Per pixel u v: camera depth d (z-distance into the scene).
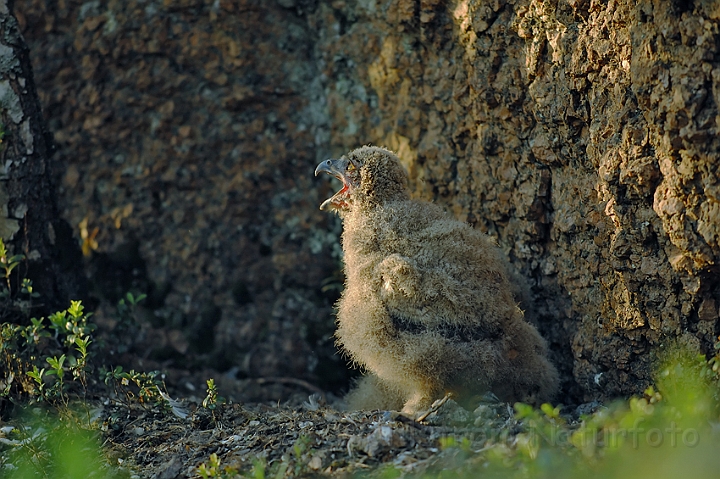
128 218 15.62
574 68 9.78
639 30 8.75
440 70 12.46
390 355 9.87
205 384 14.96
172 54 14.95
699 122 8.21
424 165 13.19
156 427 10.63
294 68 14.94
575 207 10.48
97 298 15.55
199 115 15.23
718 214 8.29
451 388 9.90
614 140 9.44
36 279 12.25
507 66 11.00
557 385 10.68
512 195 11.48
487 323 9.85
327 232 15.39
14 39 12.12
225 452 9.38
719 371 8.44
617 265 9.73
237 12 14.62
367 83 14.04
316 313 15.42
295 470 8.27
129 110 15.27
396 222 10.32
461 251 10.02
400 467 7.98
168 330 15.48
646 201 9.27
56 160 15.52
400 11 12.43
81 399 11.42
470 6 11.15
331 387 15.21
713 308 8.89
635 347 9.89
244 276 15.62
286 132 15.20
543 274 11.40
